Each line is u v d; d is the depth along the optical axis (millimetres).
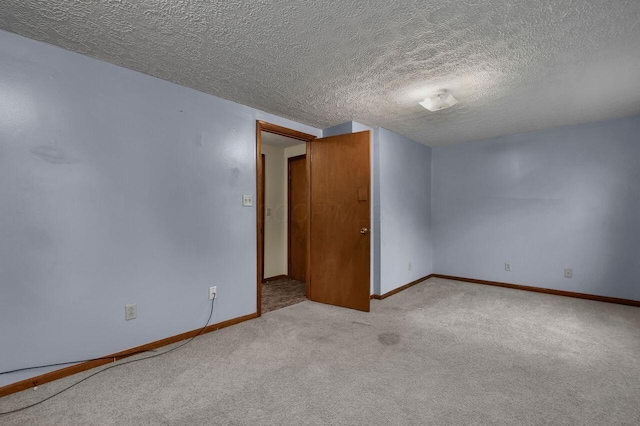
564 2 1475
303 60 2062
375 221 3680
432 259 4902
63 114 1911
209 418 1545
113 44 1860
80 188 1975
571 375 1933
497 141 4223
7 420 1523
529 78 2320
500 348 2314
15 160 1750
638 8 1511
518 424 1500
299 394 1743
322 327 2738
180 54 1984
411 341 2439
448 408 1620
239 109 2879
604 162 3451
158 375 1939
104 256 2074
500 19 1614
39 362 1832
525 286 4016
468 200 4504
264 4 1487
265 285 4359
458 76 2295
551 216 3811
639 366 2037
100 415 1564
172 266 2412
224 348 2318
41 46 1836
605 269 3469
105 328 2082
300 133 3480
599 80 2350
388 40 1818
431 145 4730
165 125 2369
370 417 1553
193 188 2539
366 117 3295
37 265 1823
